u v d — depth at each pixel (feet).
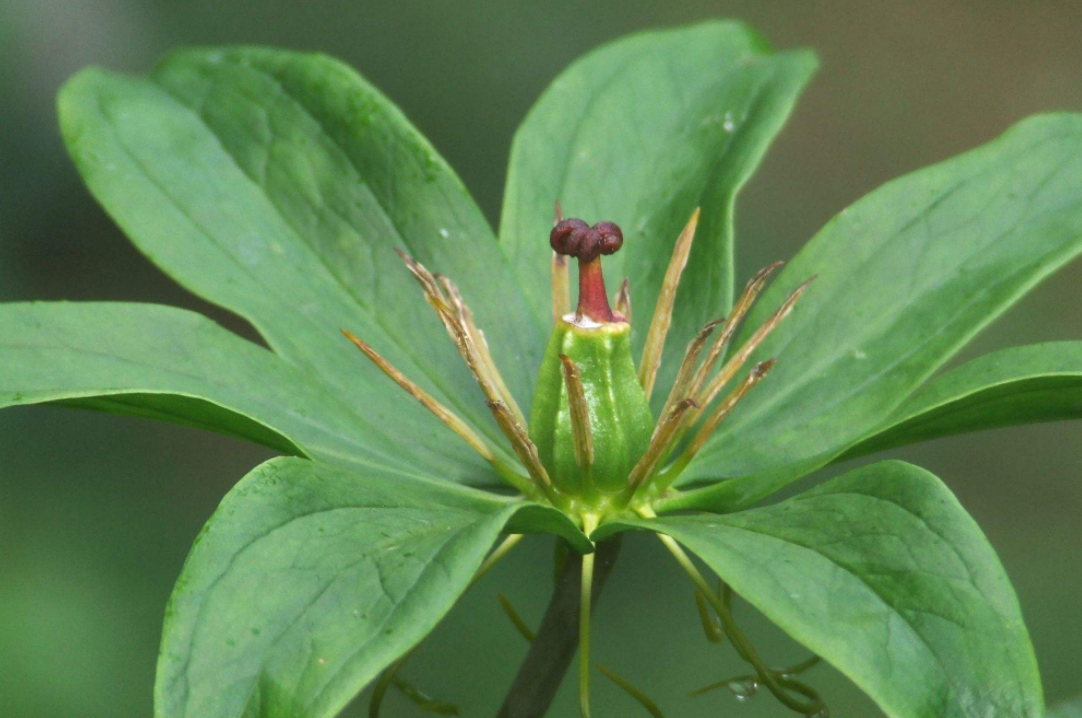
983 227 1.43
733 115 1.50
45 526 1.88
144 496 1.96
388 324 1.45
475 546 1.29
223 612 1.29
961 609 1.28
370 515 1.32
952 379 1.37
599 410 1.38
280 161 1.48
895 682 1.27
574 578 1.40
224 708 1.27
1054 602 1.86
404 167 1.47
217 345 1.40
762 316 1.44
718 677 1.70
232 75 1.49
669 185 1.49
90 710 1.70
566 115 1.51
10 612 1.73
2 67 2.00
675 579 1.75
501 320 1.46
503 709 1.41
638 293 1.47
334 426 1.41
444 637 1.72
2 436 1.95
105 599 1.77
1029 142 1.44
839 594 1.29
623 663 1.72
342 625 1.28
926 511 1.30
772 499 1.92
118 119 1.47
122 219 1.44
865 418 1.40
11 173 2.04
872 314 1.42
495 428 1.44
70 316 1.38
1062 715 1.45
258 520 1.30
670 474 1.39
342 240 1.47
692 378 1.43
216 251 1.45
